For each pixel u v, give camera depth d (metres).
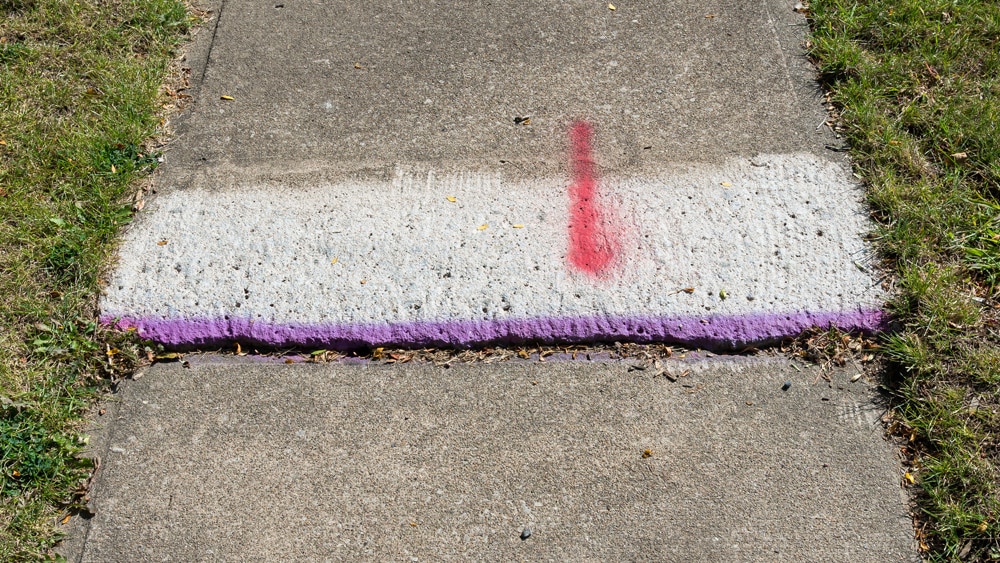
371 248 3.10
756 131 3.42
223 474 2.64
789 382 2.80
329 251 3.10
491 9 3.98
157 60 3.77
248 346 2.95
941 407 2.68
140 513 2.57
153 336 2.93
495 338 2.91
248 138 3.48
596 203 3.21
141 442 2.72
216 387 2.84
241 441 2.71
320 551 2.48
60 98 3.57
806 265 3.01
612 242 3.09
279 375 2.87
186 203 3.25
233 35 3.91
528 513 2.54
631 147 3.39
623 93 3.59
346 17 3.97
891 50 3.68
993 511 2.48
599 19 3.91
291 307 2.97
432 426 2.72
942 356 2.78
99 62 3.71
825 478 2.59
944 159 3.28
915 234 3.04
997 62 3.58
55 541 2.52
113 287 3.02
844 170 3.27
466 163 3.36
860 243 3.05
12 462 2.64
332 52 3.81
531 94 3.60
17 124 3.46
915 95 3.50
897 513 2.52
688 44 3.78
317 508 2.56
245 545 2.50
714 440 2.67
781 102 3.53
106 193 3.25
